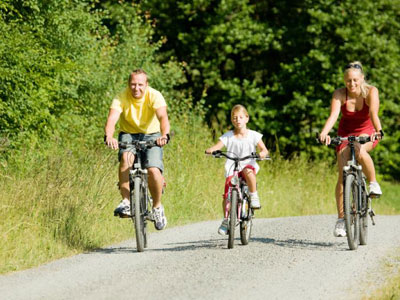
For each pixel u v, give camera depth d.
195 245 23.84
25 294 16.48
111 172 31.59
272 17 73.19
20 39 33.81
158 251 22.45
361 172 22.78
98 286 17.12
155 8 69.88
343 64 69.62
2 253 21.12
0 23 33.38
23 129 34.81
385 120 71.38
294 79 68.44
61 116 40.44
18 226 23.66
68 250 23.00
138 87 21.91
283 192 50.31
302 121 70.12
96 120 43.50
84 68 41.97
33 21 38.53
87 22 43.03
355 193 22.17
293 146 69.56
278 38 70.06
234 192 22.47
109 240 25.72
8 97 33.88
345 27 68.25
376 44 68.50
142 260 20.70
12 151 32.25
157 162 22.33
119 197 31.14
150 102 22.22
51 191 26.16
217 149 23.56
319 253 21.50
